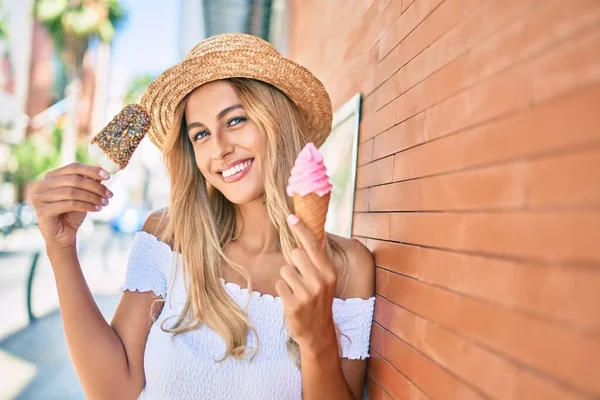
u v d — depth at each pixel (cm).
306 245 120
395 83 164
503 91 93
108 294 712
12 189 2294
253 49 171
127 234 1240
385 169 170
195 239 181
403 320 143
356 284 177
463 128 109
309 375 142
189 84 175
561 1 77
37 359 462
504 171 91
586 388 68
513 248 87
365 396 182
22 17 2606
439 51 126
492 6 99
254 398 164
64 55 2509
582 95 71
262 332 170
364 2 221
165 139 203
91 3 2477
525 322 83
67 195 146
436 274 121
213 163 174
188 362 166
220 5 719
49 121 2745
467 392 102
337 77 282
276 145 176
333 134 278
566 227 73
